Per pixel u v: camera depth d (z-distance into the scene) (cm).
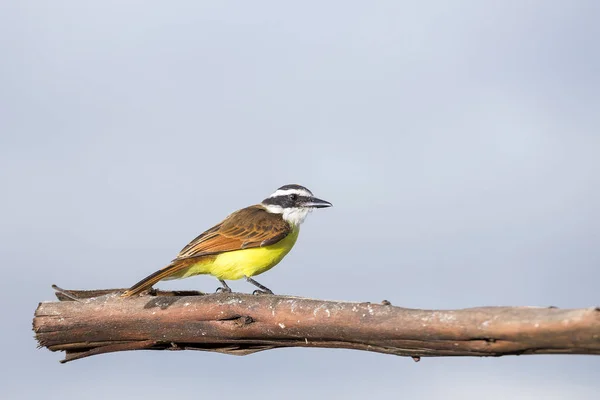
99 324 1273
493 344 970
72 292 1332
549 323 910
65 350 1327
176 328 1239
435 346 1023
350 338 1098
